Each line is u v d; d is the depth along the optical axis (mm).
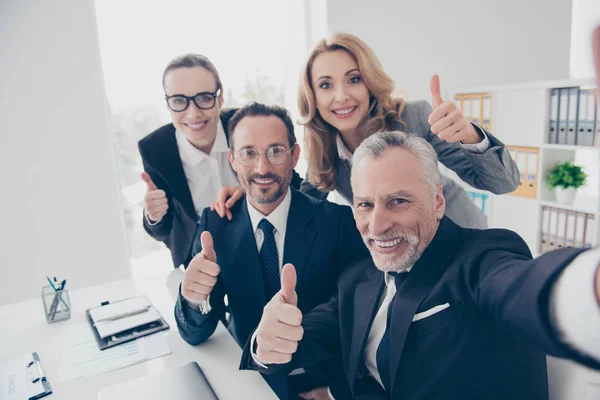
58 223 2156
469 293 893
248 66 2428
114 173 2227
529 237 2330
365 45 1449
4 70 1964
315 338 1121
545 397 848
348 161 1508
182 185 1835
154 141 1823
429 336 935
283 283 941
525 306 601
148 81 2260
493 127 2391
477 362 886
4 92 1978
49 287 1363
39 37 1997
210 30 2334
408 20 2430
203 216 1384
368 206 1009
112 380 1025
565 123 2074
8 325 1354
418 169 967
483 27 2596
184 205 1841
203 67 1768
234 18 2373
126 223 2381
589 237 2023
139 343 1194
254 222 1286
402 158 975
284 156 1246
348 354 1115
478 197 2453
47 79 2035
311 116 1536
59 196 2137
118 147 2279
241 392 966
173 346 1174
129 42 2203
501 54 2676
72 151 2127
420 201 967
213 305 1230
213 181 1843
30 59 1996
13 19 1948
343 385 1157
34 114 2037
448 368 909
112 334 1224
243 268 1276
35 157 2068
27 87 2008
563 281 516
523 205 2344
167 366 1076
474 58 2613
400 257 987
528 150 2258
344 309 1146
